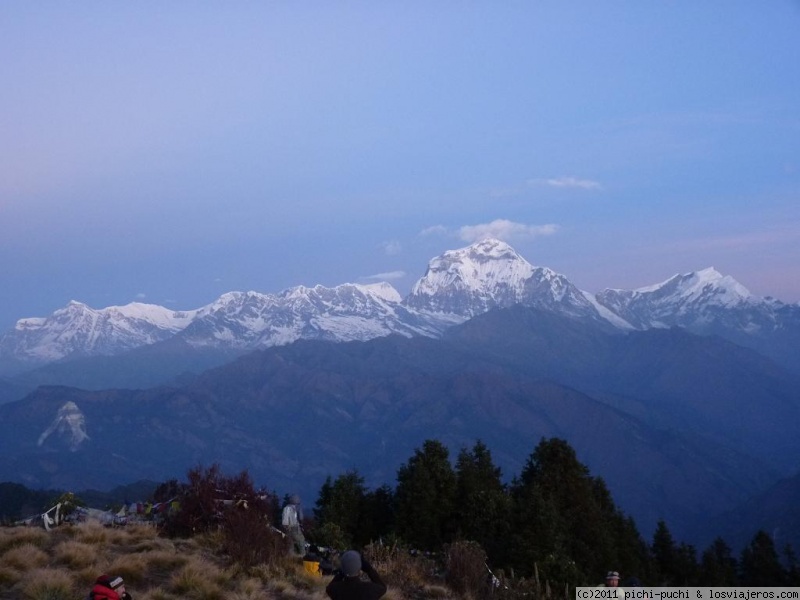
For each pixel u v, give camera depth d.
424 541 30.59
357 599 11.20
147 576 17.23
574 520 35.03
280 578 18.22
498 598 20.95
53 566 17.00
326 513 31.64
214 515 21.34
